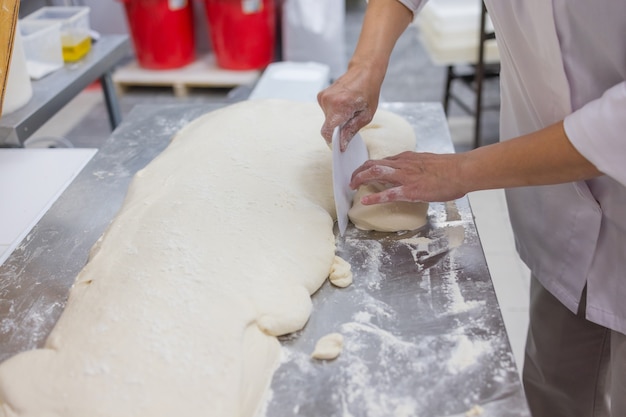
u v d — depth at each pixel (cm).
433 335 86
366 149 123
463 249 103
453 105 318
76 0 331
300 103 144
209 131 128
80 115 311
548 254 115
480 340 84
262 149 122
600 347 121
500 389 77
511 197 124
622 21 83
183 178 112
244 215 102
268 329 85
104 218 116
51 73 175
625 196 95
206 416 71
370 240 106
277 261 94
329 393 78
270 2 313
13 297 96
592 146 74
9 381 76
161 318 82
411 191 95
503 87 117
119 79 327
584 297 114
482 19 229
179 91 326
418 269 99
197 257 92
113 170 132
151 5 309
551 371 132
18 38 145
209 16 316
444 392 77
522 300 195
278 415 76
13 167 139
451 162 92
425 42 273
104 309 83
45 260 105
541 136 81
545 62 93
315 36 298
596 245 103
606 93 75
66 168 138
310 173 117
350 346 85
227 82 321
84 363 77
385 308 91
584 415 133
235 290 87
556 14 87
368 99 112
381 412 75
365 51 117
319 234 102
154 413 71
